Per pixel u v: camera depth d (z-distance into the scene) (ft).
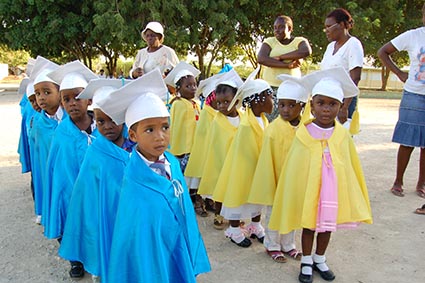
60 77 12.85
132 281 8.69
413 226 15.43
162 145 8.64
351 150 11.66
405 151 18.37
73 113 12.06
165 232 8.81
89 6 69.41
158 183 8.77
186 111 17.31
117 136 10.54
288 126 12.76
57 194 11.73
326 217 10.82
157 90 9.07
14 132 34.17
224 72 16.58
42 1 65.87
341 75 11.26
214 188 14.83
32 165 14.43
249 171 13.37
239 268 12.35
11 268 12.29
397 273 12.07
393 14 74.02
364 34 68.28
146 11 64.49
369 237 14.51
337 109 11.16
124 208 8.68
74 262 11.75
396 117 49.03
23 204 17.63
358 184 11.52
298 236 14.83
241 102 14.30
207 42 81.51
